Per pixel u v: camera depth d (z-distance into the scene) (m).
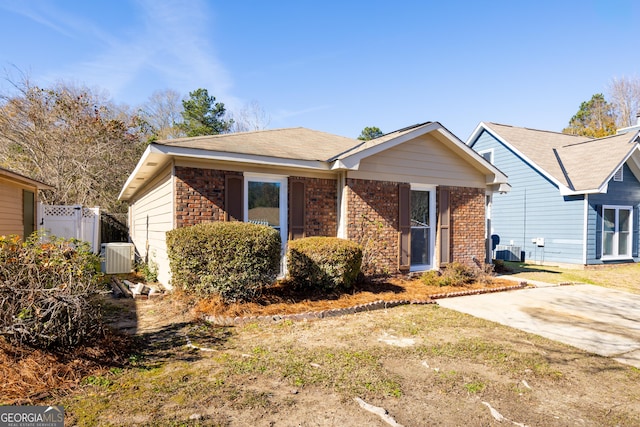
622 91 35.16
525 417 3.14
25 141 17.23
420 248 10.13
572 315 6.78
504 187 11.31
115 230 17.20
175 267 6.51
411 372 4.04
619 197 15.46
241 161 7.48
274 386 3.60
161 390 3.46
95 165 18.73
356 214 8.84
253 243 6.44
